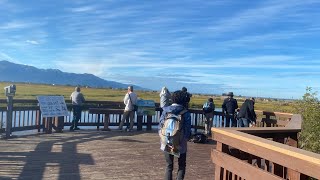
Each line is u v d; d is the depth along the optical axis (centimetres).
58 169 720
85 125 1425
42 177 651
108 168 752
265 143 320
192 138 1205
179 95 539
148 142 1137
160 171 745
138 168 764
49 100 1268
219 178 408
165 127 532
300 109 796
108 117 1425
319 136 644
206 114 1366
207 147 1102
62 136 1195
